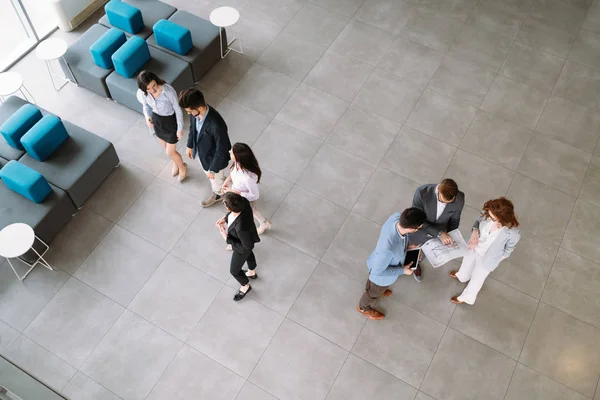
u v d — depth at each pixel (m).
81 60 6.83
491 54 7.51
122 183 6.37
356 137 6.73
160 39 6.87
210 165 5.55
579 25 7.80
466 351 5.35
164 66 6.77
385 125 6.83
